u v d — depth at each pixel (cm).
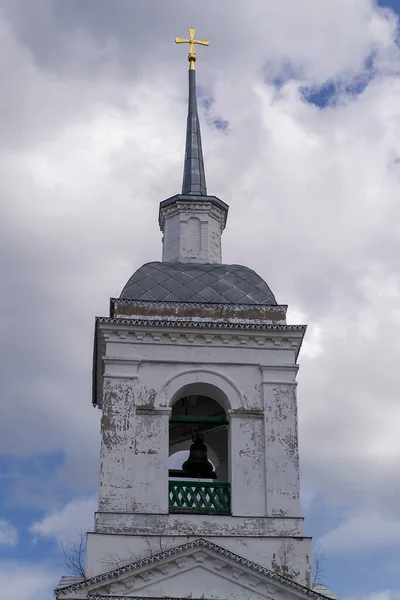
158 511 3033
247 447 3148
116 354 3225
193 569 2920
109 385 3183
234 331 3266
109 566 2947
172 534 3000
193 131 3988
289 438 3162
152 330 3250
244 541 3000
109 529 2992
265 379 3231
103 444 3108
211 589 2898
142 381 3200
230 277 3434
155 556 2898
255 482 3103
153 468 3094
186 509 3064
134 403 3169
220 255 3688
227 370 3244
